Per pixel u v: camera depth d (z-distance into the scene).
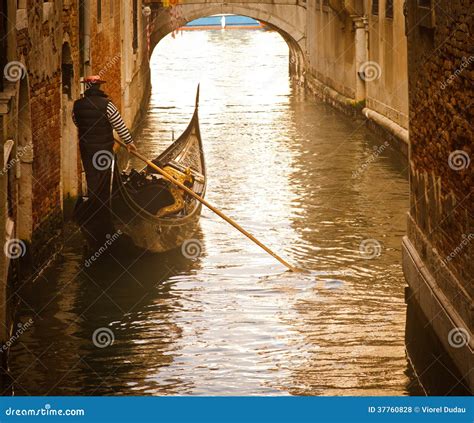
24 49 10.15
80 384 8.27
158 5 28.38
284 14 30.72
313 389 8.11
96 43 15.79
